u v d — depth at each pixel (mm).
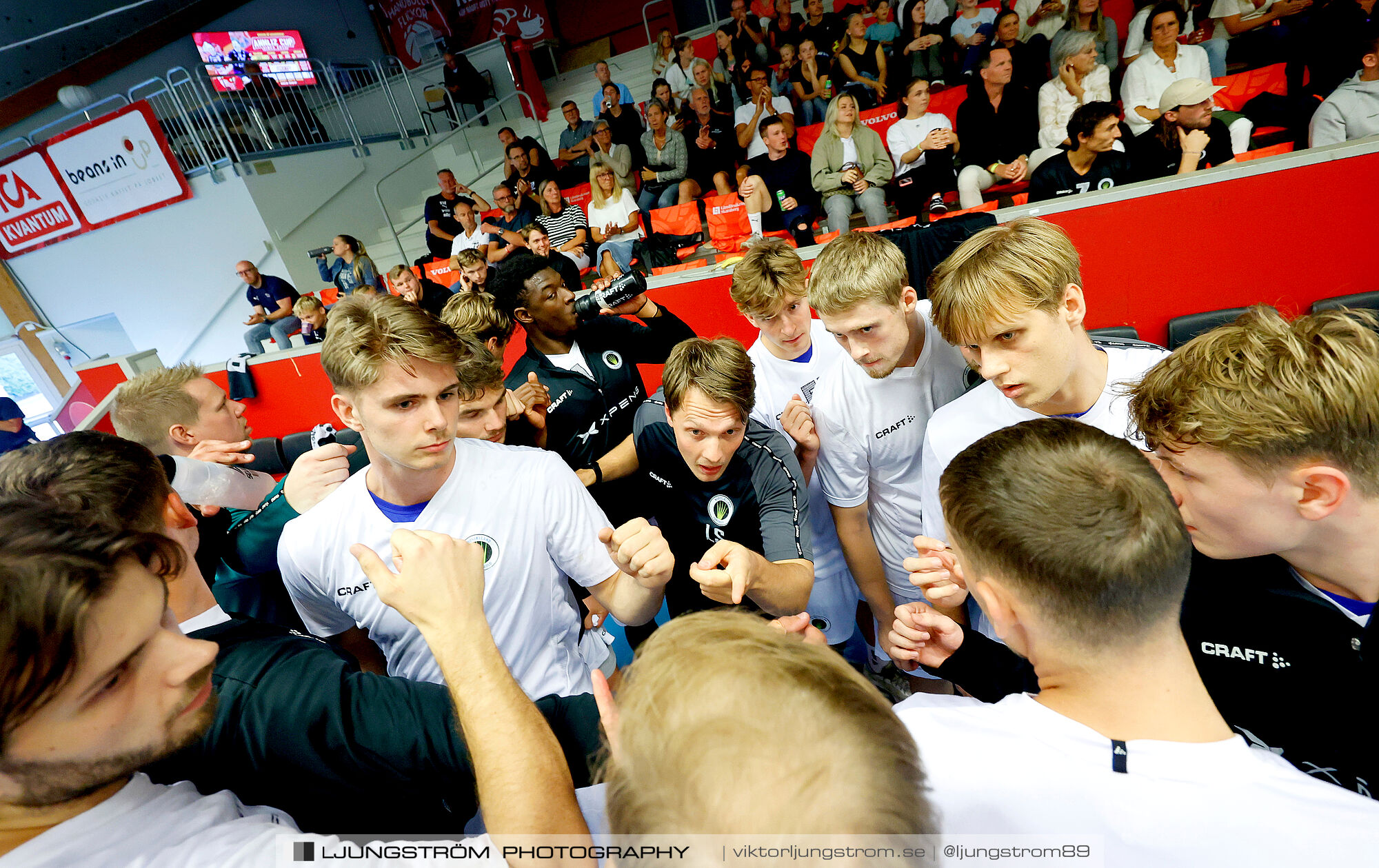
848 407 1444
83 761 470
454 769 692
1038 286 939
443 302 4332
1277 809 453
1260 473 631
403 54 10289
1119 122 3979
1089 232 2225
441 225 6297
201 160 7043
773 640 395
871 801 331
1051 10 4637
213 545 1197
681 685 368
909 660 955
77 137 6871
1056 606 532
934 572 880
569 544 1120
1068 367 1017
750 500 1401
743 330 2727
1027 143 4102
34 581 426
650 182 5648
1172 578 516
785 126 5141
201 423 1405
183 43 8812
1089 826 482
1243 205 2068
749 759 331
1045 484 544
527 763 582
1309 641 741
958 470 619
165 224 7223
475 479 1089
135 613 482
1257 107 3887
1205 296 2203
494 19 9727
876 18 5340
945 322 1048
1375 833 432
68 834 480
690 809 329
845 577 1727
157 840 505
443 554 672
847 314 1232
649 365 3086
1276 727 812
